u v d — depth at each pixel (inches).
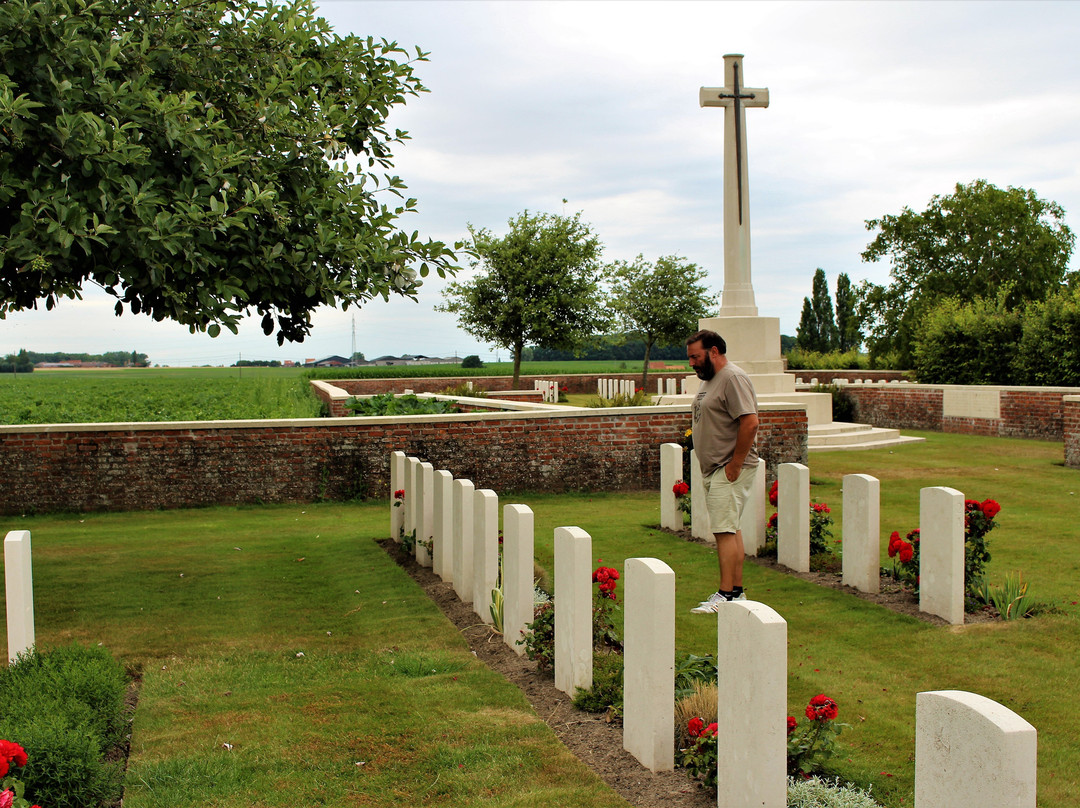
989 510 244.8
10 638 192.2
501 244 1306.6
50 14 232.1
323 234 260.8
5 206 240.4
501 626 228.4
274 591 280.4
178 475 460.4
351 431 477.4
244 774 148.4
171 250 227.6
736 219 671.8
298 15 311.0
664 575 144.6
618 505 449.7
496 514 240.5
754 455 243.4
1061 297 837.2
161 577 299.7
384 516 431.2
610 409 498.9
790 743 142.3
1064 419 569.3
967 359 935.0
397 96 318.3
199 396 1358.3
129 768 151.1
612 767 149.0
